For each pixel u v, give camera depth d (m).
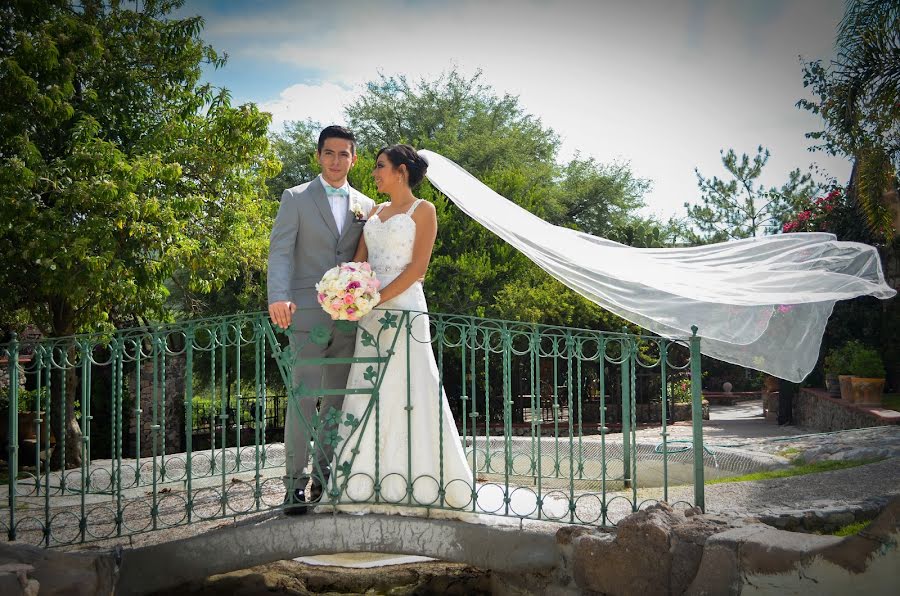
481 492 5.12
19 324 11.41
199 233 10.71
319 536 4.19
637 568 3.77
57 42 9.41
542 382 15.54
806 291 5.32
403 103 25.84
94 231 8.70
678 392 15.79
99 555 3.96
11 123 8.93
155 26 10.60
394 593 4.46
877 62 9.51
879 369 10.71
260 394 4.50
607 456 7.38
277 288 4.25
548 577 4.14
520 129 26.03
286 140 25.02
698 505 4.38
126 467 7.01
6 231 8.69
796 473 5.93
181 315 16.95
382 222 4.43
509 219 5.57
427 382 4.39
